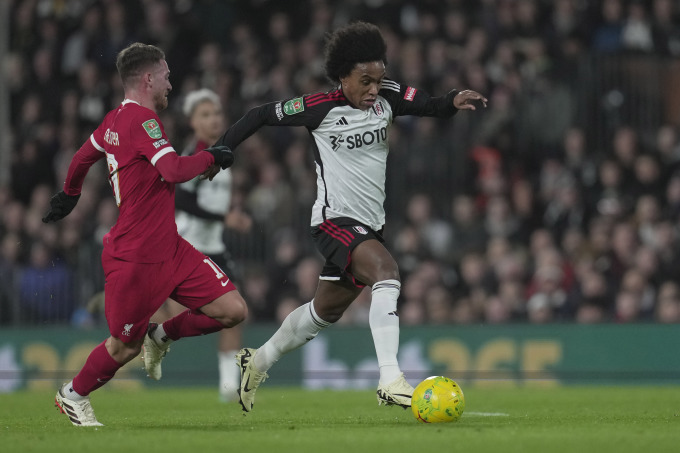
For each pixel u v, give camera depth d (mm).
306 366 45625
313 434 19516
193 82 62469
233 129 23219
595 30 59281
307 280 49312
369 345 45094
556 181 52875
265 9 65875
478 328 44500
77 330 46812
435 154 53875
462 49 59219
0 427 22219
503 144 54844
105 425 22766
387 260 22562
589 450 16719
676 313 45219
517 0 60281
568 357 43781
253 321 50031
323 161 23438
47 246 53281
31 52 66500
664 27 58219
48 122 63844
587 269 47688
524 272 49469
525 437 18641
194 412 28859
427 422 21953
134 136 20859
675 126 54719
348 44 22594
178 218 34375
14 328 47531
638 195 51375
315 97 23312
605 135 54969
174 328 23391
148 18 65125
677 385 42781
